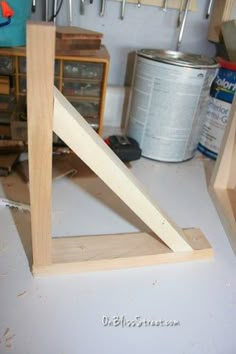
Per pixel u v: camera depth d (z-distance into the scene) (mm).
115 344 397
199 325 436
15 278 469
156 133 847
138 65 829
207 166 908
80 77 805
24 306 429
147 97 817
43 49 305
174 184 795
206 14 985
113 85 1066
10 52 711
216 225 659
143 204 481
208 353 399
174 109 799
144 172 830
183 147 874
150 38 1013
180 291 488
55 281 474
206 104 849
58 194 687
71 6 923
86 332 406
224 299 484
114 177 439
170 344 405
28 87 325
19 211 609
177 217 668
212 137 923
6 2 672
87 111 856
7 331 393
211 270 538
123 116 1079
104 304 448
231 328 438
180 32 1005
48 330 402
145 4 950
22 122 762
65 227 585
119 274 504
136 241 558
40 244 452
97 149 406
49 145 368
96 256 508
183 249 542
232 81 825
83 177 753
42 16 916
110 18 963
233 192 754
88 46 797
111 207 665
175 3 954
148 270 520
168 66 752
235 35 832
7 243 531
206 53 1050
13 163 715
